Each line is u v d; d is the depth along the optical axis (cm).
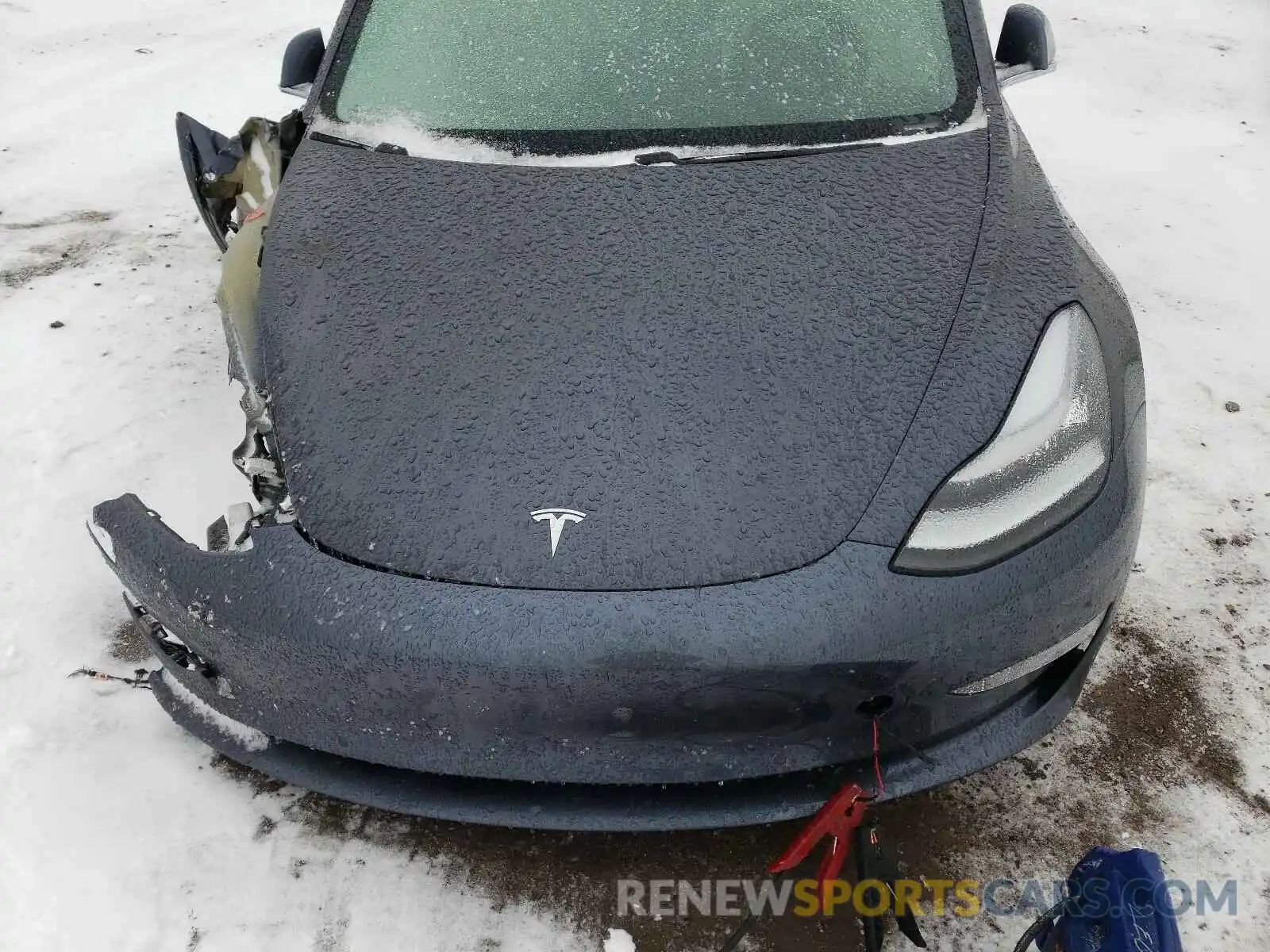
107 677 224
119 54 640
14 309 363
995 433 165
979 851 188
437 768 163
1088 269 198
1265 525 262
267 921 178
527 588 154
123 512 180
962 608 155
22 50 645
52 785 200
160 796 199
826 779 165
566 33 237
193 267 393
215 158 323
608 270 190
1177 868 185
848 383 172
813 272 187
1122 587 177
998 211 197
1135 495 174
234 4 743
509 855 189
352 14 250
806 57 228
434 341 183
